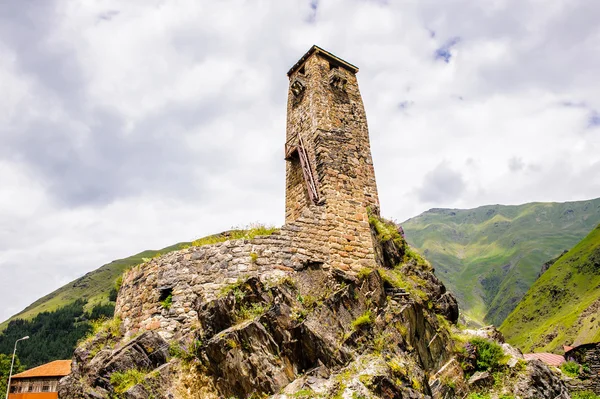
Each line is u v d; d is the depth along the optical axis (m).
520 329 110.50
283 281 14.50
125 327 15.93
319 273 15.87
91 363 13.77
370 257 17.48
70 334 93.75
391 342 13.83
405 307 15.41
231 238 17.20
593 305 82.88
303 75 23.58
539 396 15.91
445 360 16.08
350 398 11.05
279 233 16.09
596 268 108.56
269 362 12.30
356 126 23.22
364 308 14.67
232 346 12.37
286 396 11.37
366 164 22.88
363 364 12.34
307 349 12.74
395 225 21.89
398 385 12.09
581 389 25.27
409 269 19.72
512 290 184.25
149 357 13.35
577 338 74.81
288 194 22.23
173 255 16.17
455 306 20.03
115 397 12.27
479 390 15.98
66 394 13.18
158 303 15.27
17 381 41.94
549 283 119.00
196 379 12.56
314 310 13.61
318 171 19.34
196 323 14.31
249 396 11.91
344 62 24.67
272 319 12.99
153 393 12.06
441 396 14.58
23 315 129.75
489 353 17.16
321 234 16.89
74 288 144.12
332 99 22.45
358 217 18.23
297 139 21.75
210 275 15.20
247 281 13.85
